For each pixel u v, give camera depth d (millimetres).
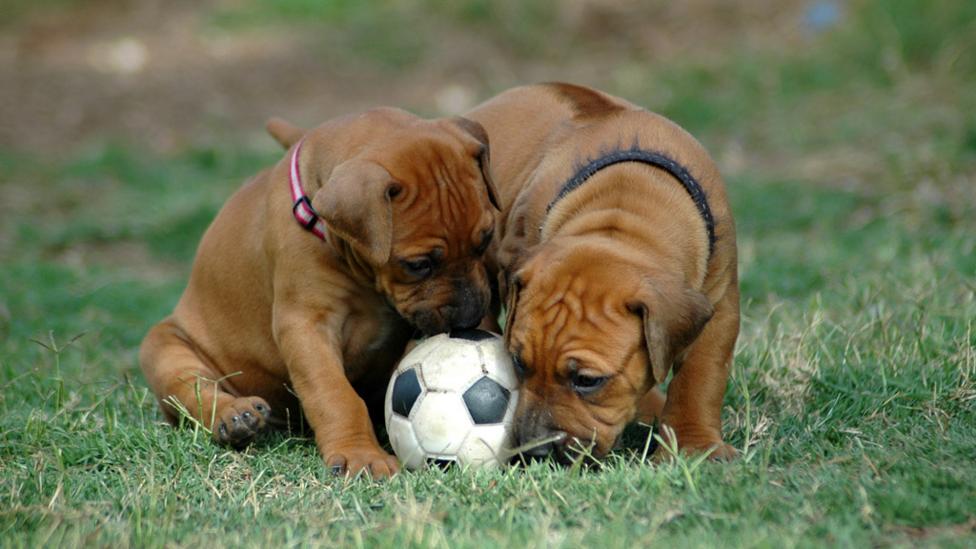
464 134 8898
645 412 9266
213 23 31484
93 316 14242
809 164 18906
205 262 9836
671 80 23859
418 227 8398
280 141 10641
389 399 8211
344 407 8391
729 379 9484
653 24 27266
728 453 7965
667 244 7938
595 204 8266
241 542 6742
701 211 8242
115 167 22125
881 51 22953
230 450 8586
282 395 9734
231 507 7383
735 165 19547
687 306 7375
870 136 19594
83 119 25484
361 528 6871
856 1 24500
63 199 20469
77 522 7160
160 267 17422
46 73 28375
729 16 26922
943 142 17984
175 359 9500
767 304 12258
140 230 18719
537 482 7305
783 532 6504
